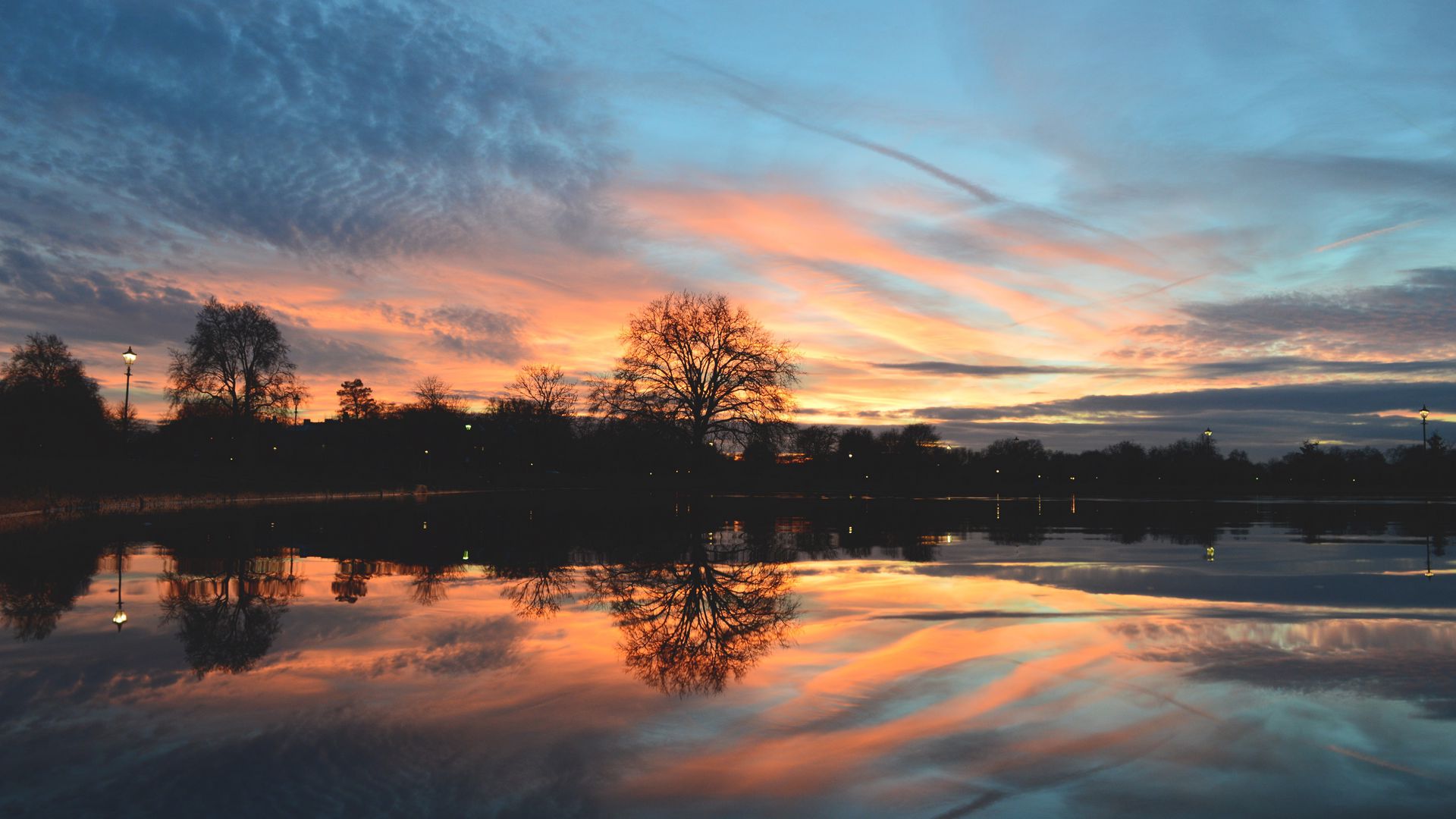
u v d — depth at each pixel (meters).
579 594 10.60
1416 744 4.91
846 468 99.06
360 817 3.84
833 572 12.92
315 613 9.10
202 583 11.55
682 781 4.32
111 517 29.84
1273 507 40.50
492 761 4.57
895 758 4.67
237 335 67.06
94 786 4.19
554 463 110.25
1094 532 22.22
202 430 75.19
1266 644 7.49
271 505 41.94
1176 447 117.06
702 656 7.04
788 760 4.64
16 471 35.38
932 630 8.10
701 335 50.59
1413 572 12.84
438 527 24.38
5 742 4.84
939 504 43.53
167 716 5.33
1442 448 92.50
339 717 5.34
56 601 9.88
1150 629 8.18
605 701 5.72
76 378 80.81
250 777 4.32
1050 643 7.53
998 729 5.17
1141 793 4.21
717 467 57.41
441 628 8.25
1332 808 4.04
